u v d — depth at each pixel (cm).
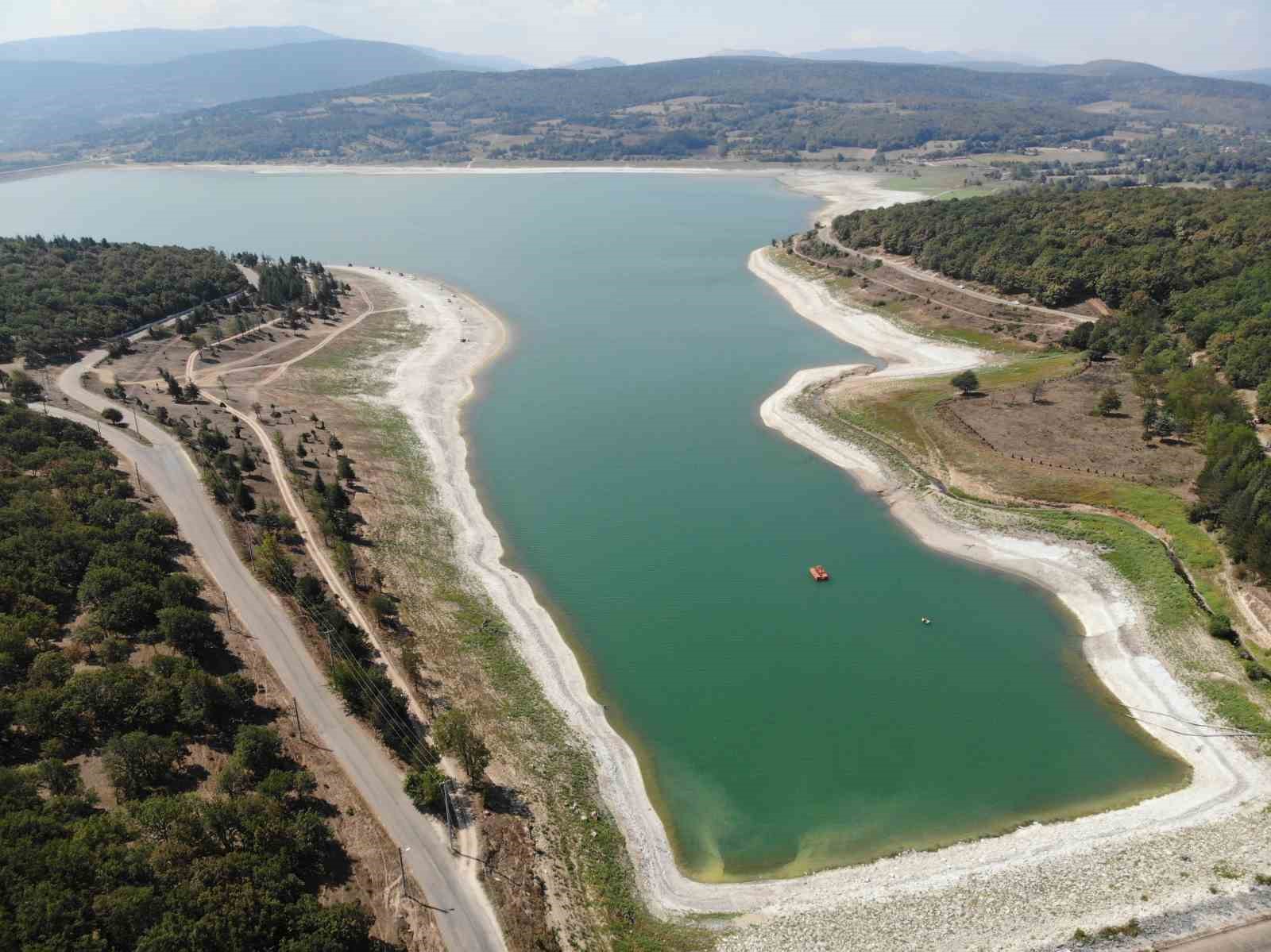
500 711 8606
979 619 10231
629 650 9731
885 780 8006
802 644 9831
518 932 6081
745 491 13188
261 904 5462
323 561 10569
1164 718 8625
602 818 7500
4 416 11800
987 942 6272
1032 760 8212
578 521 12369
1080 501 12100
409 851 6656
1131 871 6850
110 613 8106
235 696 7588
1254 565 10019
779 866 7144
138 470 11994
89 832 5659
